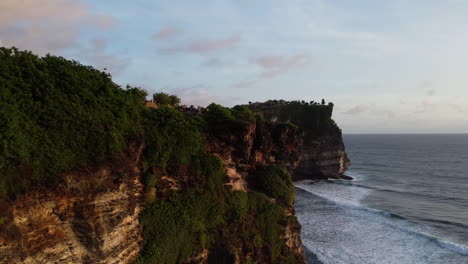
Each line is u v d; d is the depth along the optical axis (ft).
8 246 46.47
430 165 458.50
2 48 64.44
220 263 86.22
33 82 61.77
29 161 52.19
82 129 61.26
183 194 87.15
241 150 105.81
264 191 111.96
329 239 138.31
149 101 125.70
